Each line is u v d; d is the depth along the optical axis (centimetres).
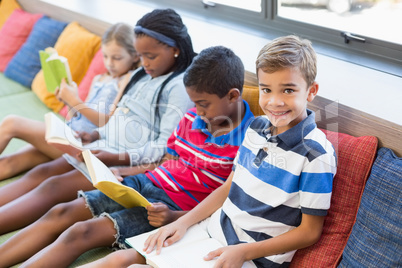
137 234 154
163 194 161
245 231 138
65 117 230
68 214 158
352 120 145
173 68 186
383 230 124
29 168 201
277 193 133
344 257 132
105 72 222
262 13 211
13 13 289
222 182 159
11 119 193
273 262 134
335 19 186
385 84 159
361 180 135
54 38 258
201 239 142
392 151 135
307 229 130
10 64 271
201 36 212
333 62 179
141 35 178
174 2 252
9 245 154
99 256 156
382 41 171
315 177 127
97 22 240
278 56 125
